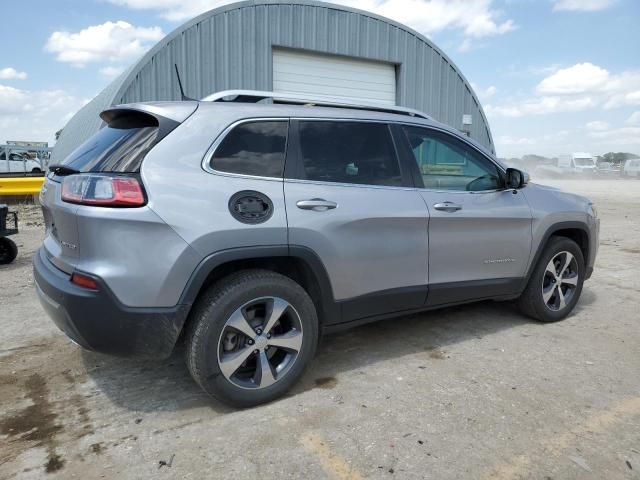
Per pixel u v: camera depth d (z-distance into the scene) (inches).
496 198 157.6
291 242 116.7
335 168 128.8
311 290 126.1
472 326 173.5
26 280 242.8
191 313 112.3
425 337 163.0
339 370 138.0
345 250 125.5
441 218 142.5
